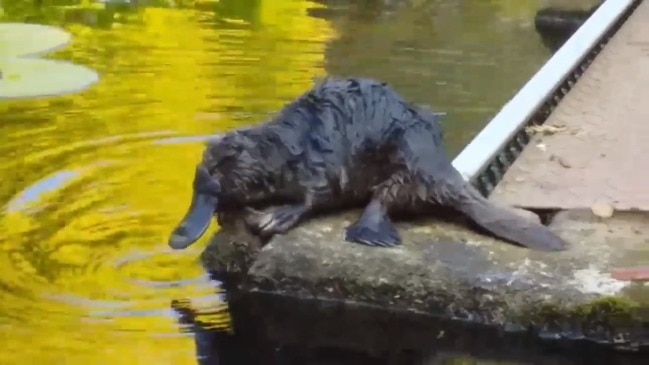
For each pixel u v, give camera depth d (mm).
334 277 4605
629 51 8820
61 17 9898
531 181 5684
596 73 8062
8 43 8703
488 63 8969
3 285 4441
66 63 8125
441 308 4496
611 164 5984
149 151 6156
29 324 4145
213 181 4637
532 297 4426
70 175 5699
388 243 4707
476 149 5992
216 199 4641
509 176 5750
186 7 10750
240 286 4668
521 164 5945
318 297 4605
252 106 7145
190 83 7707
